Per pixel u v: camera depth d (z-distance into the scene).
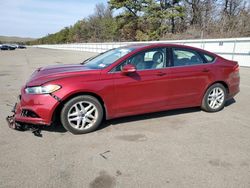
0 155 3.50
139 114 4.95
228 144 3.87
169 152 3.61
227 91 5.62
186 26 36.25
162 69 4.73
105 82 4.25
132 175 3.03
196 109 5.68
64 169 3.16
